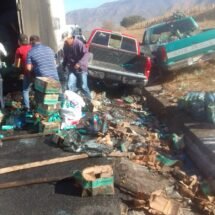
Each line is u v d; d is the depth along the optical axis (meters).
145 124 5.43
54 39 7.04
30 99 5.70
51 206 3.21
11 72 6.48
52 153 4.20
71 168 3.85
